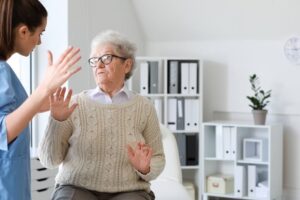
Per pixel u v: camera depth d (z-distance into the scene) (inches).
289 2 194.4
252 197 194.9
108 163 98.1
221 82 215.8
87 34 191.5
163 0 212.1
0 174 77.9
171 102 207.0
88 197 96.7
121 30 213.9
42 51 183.9
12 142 77.9
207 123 201.5
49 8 182.7
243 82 211.6
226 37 213.5
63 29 181.5
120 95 101.9
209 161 207.5
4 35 77.4
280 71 204.7
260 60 208.2
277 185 196.5
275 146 193.8
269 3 197.3
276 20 200.1
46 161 97.0
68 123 97.7
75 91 185.8
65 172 98.5
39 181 158.9
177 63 206.7
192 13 211.5
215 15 208.2
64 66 74.6
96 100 100.7
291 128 203.9
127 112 100.6
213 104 217.5
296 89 202.1
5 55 79.5
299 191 202.8
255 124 194.9
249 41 210.1
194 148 208.5
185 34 219.8
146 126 103.2
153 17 219.9
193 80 206.4
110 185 98.3
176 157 139.6
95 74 101.5
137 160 95.8
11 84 77.9
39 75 184.2
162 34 224.1
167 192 126.3
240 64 211.9
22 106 73.4
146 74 206.4
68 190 97.1
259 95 207.9
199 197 207.5
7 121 73.0
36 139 184.4
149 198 100.4
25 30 78.2
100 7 199.8
